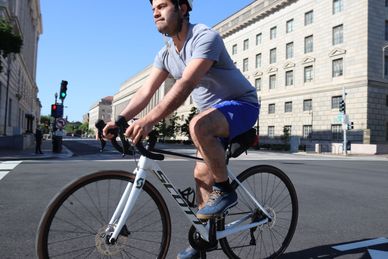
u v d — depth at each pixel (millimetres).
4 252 3439
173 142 68062
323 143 41156
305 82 48031
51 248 2432
